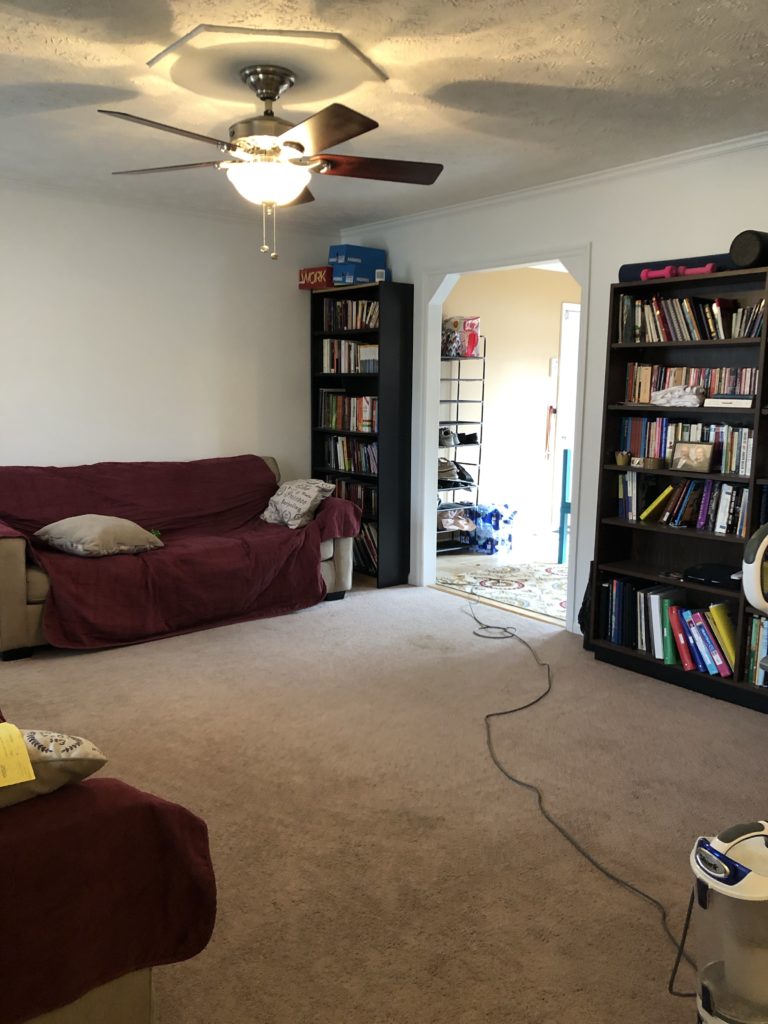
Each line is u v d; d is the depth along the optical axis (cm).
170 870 146
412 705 334
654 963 186
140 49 253
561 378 719
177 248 500
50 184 440
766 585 193
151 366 498
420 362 517
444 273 496
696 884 158
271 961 185
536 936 195
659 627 365
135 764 279
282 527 481
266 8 225
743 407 330
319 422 574
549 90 286
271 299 546
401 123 323
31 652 387
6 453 452
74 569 385
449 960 186
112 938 140
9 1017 129
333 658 390
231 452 541
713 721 321
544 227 433
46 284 454
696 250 368
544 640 423
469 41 245
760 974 151
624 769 279
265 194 272
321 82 278
